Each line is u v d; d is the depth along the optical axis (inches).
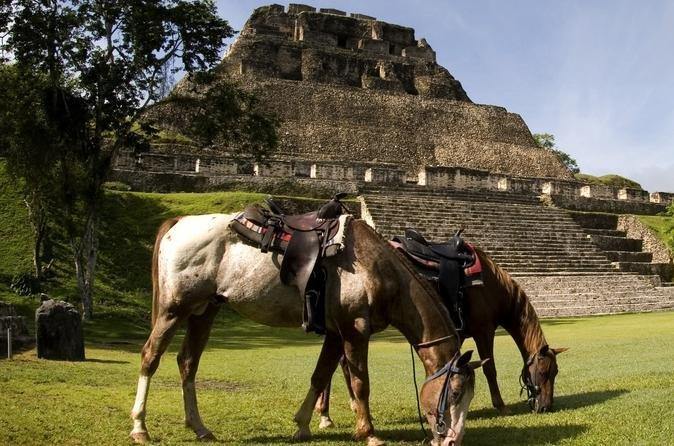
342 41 2447.1
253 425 267.4
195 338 257.0
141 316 834.2
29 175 847.7
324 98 2069.4
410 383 380.2
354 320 230.5
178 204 1071.0
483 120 2265.0
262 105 1927.9
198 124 929.5
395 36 2503.7
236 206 1054.4
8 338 463.2
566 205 1529.3
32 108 815.7
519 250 1190.9
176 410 288.5
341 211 248.1
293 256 236.2
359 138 1998.0
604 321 866.1
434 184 1503.4
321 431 261.1
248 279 240.5
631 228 1412.4
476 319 295.7
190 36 861.8
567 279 1099.9
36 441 225.5
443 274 281.7
